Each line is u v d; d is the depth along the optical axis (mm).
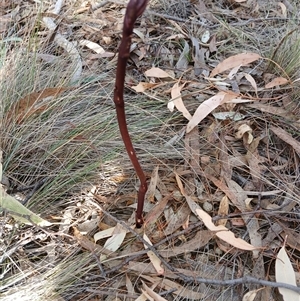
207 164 552
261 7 818
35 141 548
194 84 643
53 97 560
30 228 489
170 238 474
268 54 694
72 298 449
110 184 533
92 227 498
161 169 545
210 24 777
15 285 449
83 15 770
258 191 532
